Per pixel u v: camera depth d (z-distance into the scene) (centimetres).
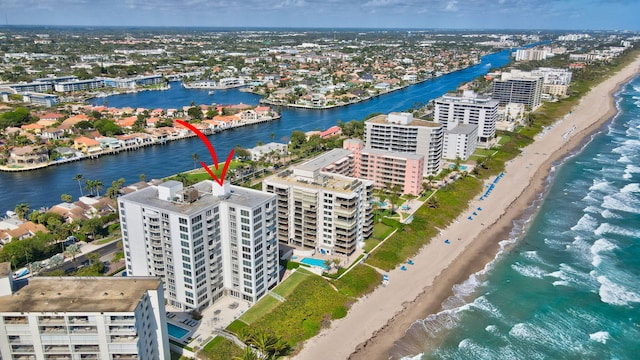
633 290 19725
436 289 19750
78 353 12200
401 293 19338
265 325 16512
